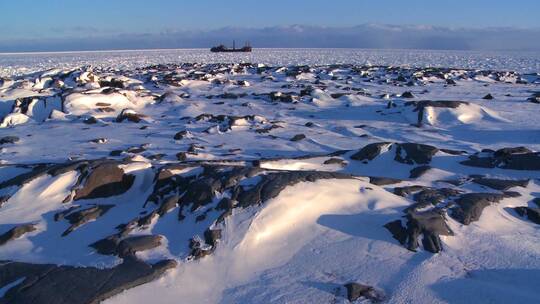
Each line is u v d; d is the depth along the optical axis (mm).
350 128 14617
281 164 8914
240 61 64375
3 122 16438
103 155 11070
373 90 25453
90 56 90938
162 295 4766
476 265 5164
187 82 27750
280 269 5129
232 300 4691
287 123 15539
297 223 5809
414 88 26500
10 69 48875
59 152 11539
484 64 58062
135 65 56156
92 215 6590
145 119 16234
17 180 7652
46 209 6938
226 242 5469
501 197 7016
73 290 4723
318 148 11820
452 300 4555
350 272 5027
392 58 76188
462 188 7918
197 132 13953
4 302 4645
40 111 17812
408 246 5469
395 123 15742
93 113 17297
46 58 81938
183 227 5934
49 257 5648
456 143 12562
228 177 6492
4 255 5805
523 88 26891
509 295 4582
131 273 5008
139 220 6199
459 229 5941
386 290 4734
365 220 5945
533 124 14805
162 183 7148
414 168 9094
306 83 29312
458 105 16234
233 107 19500
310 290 4766
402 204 6539
